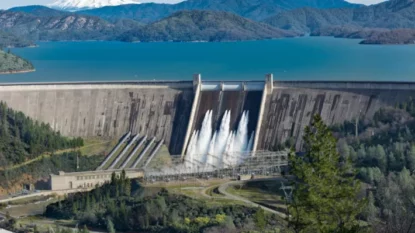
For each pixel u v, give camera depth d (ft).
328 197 411.34
